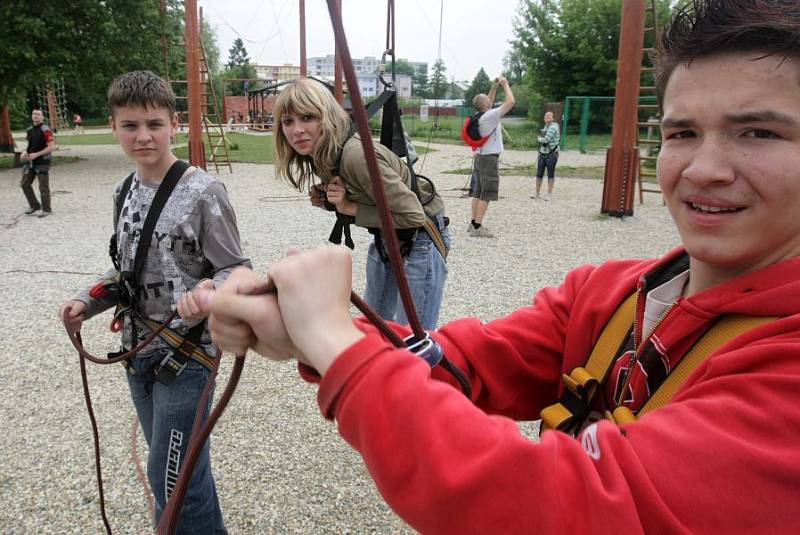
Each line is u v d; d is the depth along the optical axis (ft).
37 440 11.69
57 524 9.50
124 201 7.43
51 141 36.27
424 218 9.85
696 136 2.69
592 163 71.36
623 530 2.13
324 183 10.43
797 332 2.45
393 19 7.45
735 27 2.49
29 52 56.54
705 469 2.17
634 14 32.45
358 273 23.04
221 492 10.06
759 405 2.23
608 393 3.51
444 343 3.89
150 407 7.43
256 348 2.65
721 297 2.85
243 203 40.55
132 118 7.05
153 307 7.14
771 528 2.09
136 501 9.98
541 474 2.16
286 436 11.66
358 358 2.29
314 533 9.18
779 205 2.56
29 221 34.42
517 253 26.25
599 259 25.41
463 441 2.19
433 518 2.17
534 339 4.00
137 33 63.93
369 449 2.22
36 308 19.36
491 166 28.76
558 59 111.65
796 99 2.47
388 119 10.31
